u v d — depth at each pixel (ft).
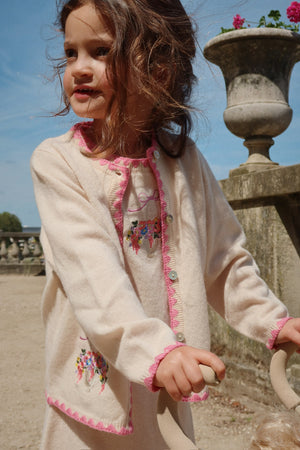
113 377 3.51
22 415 9.75
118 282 3.10
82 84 3.72
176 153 4.18
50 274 3.95
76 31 3.68
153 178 4.02
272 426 2.55
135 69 3.64
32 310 21.81
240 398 9.96
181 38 4.08
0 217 90.48
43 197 3.63
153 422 3.83
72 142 3.98
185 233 4.02
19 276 39.47
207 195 4.35
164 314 3.89
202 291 3.89
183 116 4.27
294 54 12.03
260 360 9.66
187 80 4.26
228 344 10.52
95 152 3.82
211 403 9.88
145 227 3.93
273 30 11.25
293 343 3.42
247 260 4.26
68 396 3.72
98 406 3.54
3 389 11.25
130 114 3.83
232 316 4.09
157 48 3.81
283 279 9.45
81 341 3.75
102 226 3.51
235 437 7.98
